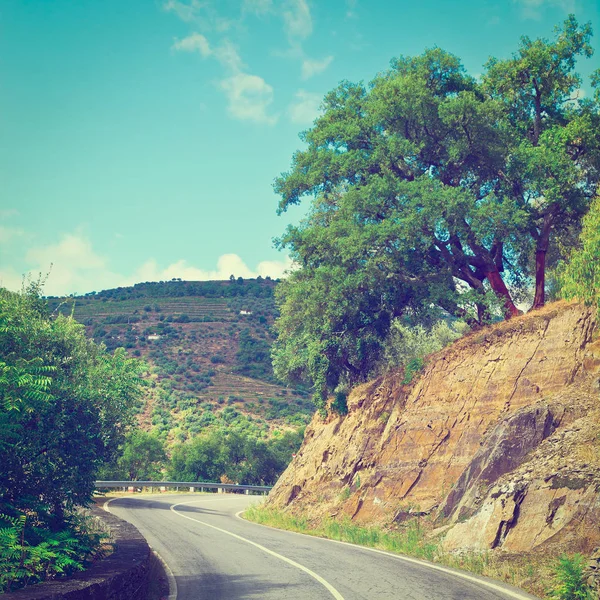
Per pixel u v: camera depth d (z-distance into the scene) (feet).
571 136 75.00
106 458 37.86
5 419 29.40
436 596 31.12
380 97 84.58
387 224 77.77
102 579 25.14
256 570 41.22
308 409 366.43
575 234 83.92
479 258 85.46
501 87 84.74
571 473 42.50
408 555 48.80
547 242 79.41
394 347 94.73
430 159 87.35
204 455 217.97
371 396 84.17
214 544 55.83
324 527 69.15
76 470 34.40
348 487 74.79
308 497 82.99
